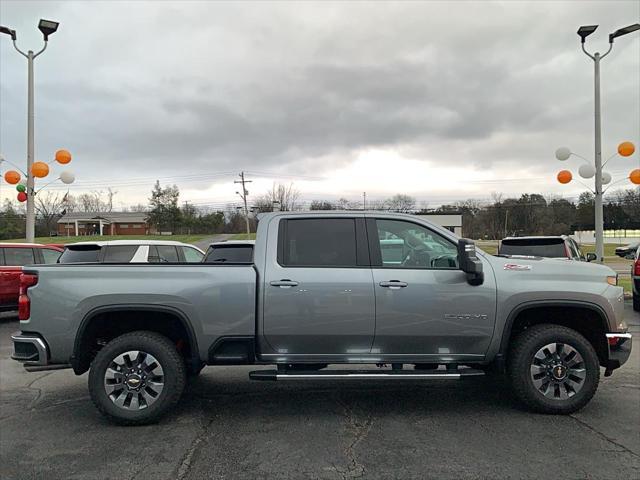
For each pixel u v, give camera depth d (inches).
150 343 181.0
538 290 186.4
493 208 3218.5
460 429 174.6
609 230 3088.1
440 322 183.6
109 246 398.0
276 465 147.3
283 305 182.4
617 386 225.5
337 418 187.9
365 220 192.9
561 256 402.3
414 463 147.6
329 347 185.2
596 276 192.4
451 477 138.5
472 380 240.7
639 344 318.0
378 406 201.8
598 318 193.3
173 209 3102.9
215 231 3282.5
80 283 183.0
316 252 188.9
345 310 181.9
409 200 3090.6
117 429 178.5
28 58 625.0
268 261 186.7
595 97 640.4
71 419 189.8
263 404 205.5
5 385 240.7
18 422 186.5
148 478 139.9
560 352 187.6
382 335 183.3
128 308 181.6
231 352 185.0
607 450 155.6
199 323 182.4
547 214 3211.1
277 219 193.5
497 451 155.4
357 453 155.2
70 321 180.7
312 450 157.8
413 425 179.3
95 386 178.9
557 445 159.6
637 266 450.9
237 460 151.1
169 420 186.9
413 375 183.5
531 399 186.5
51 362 182.5
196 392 222.2
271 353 185.8
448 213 2105.1
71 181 666.8
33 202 645.3
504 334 185.9
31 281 183.9
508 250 418.9
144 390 180.9
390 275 184.9
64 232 3262.8
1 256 431.2
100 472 143.8
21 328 185.9
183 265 186.7
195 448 160.4
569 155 653.3
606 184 667.4
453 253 190.5
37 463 150.2
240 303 182.5
